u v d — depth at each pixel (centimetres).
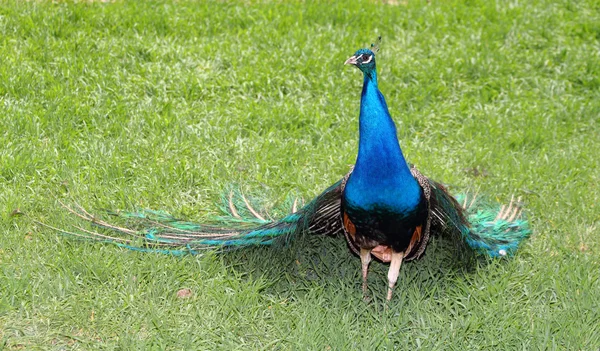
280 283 933
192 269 943
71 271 921
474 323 855
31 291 884
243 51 1474
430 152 1248
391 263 893
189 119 1280
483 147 1262
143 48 1451
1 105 1247
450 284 934
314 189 1127
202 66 1426
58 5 1592
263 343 841
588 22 1667
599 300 905
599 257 1000
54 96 1288
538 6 1759
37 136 1195
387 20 1644
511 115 1370
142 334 846
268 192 1114
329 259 959
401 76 1451
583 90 1473
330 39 1552
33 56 1398
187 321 864
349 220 880
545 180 1188
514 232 1022
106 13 1562
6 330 837
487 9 1719
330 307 899
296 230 927
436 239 964
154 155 1175
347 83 1413
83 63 1384
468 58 1492
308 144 1245
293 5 1684
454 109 1368
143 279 917
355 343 834
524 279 947
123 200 1069
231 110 1311
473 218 1034
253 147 1217
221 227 993
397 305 891
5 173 1104
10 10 1521
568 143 1299
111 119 1259
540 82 1467
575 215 1101
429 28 1633
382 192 839
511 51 1568
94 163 1146
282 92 1392
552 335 852
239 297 892
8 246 963
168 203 1082
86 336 838
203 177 1139
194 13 1595
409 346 843
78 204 1048
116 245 974
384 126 830
